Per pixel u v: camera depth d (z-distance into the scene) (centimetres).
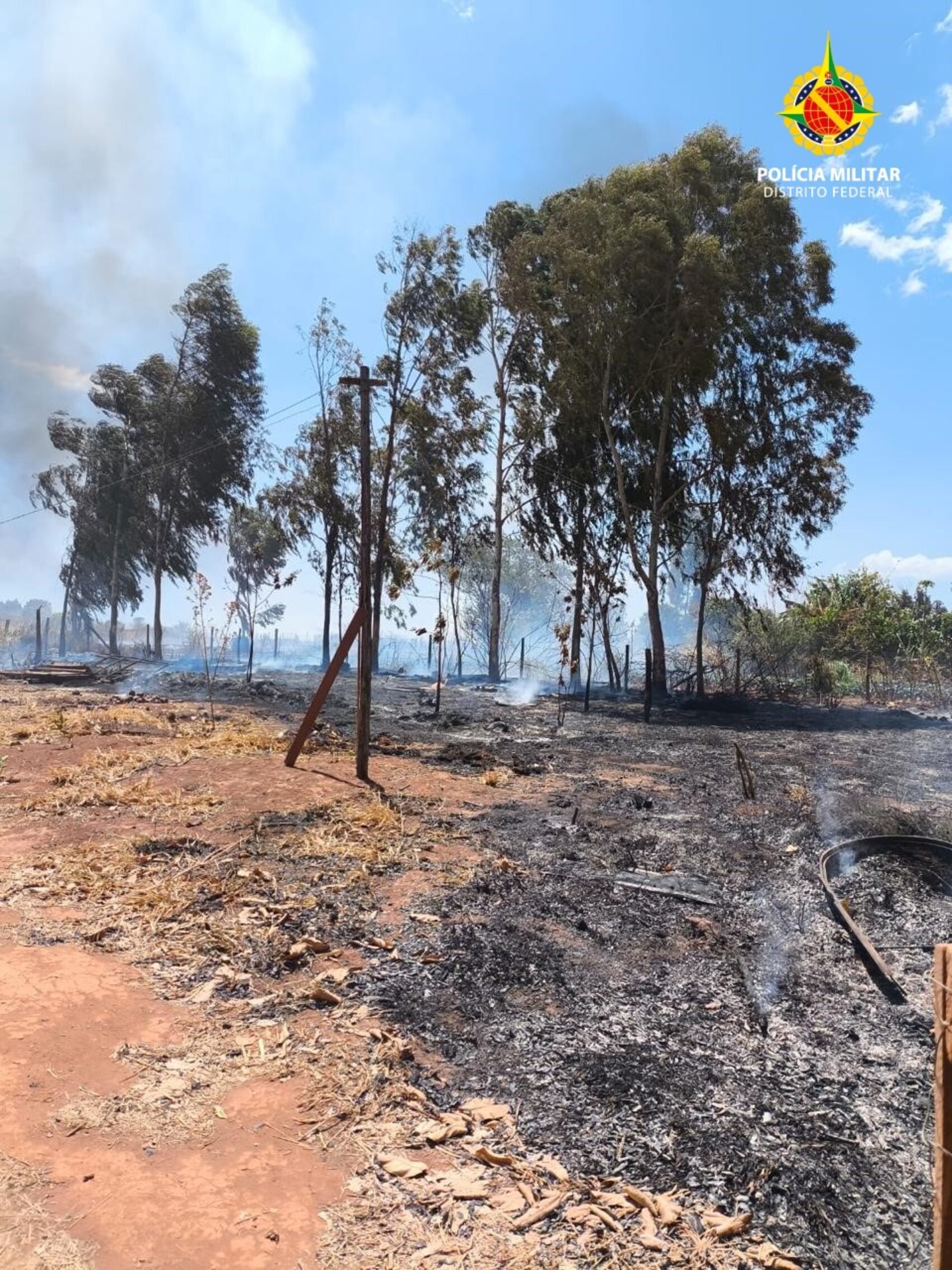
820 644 2598
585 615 2748
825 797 950
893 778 1104
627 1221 285
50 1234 262
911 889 623
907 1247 277
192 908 534
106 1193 284
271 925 516
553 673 3572
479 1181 303
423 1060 382
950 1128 215
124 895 548
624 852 718
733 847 739
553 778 1050
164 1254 259
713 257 2108
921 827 766
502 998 444
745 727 1725
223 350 3556
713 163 2411
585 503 2680
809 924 559
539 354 2627
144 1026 394
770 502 2467
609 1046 398
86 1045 372
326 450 3044
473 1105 348
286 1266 258
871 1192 303
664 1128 335
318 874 609
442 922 539
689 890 621
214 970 457
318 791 827
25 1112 320
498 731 1512
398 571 2842
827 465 2422
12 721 1194
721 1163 315
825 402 2362
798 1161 318
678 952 514
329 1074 364
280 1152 312
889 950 522
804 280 2333
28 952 455
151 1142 313
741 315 2344
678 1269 264
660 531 2475
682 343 2200
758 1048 402
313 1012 419
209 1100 341
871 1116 349
